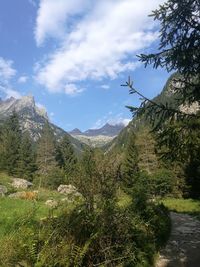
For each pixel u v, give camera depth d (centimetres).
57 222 916
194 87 1097
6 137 10750
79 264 841
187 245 1608
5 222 1195
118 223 1052
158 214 1938
